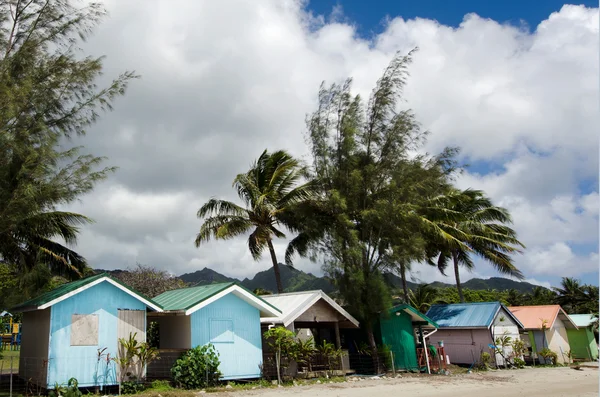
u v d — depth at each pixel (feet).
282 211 90.38
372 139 77.61
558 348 99.81
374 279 71.31
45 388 44.65
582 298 169.27
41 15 48.62
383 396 46.88
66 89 47.83
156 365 54.34
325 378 61.11
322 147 77.20
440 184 79.56
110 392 46.91
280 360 60.03
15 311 50.16
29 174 42.86
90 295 48.32
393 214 72.54
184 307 52.54
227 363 55.31
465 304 92.22
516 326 90.02
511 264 103.76
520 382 59.98
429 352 75.87
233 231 89.40
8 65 45.29
